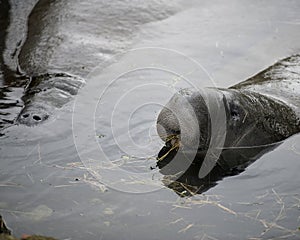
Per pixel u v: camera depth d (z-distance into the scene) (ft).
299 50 114.21
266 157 81.51
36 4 127.95
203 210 70.03
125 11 122.62
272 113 85.92
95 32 116.37
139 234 65.26
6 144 83.76
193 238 64.80
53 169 77.61
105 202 70.95
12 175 76.23
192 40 116.88
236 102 80.23
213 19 124.26
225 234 65.57
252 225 67.36
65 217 67.97
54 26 117.91
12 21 124.57
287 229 66.69
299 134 87.71
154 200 71.61
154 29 119.14
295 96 94.12
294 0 131.64
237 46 115.85
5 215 67.92
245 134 80.94
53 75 104.12
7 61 111.65
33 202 70.69
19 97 98.37
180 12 125.18
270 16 126.21
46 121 89.61
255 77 104.27
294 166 79.87
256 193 73.97
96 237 64.59
